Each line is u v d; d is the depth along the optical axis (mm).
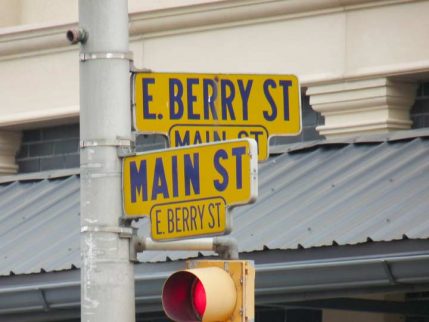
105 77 12922
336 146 20438
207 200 12328
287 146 21094
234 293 11852
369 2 21047
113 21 12984
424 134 19500
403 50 20688
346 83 21125
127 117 13016
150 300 18250
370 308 19547
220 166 12273
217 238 12758
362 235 16750
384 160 19141
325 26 21547
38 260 20203
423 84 21062
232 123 13469
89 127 12906
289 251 17375
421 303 19984
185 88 13398
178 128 13336
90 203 12820
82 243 12820
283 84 13609
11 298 19797
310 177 19609
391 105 20812
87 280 12719
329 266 16719
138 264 18453
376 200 17797
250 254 17781
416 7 20625
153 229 12688
